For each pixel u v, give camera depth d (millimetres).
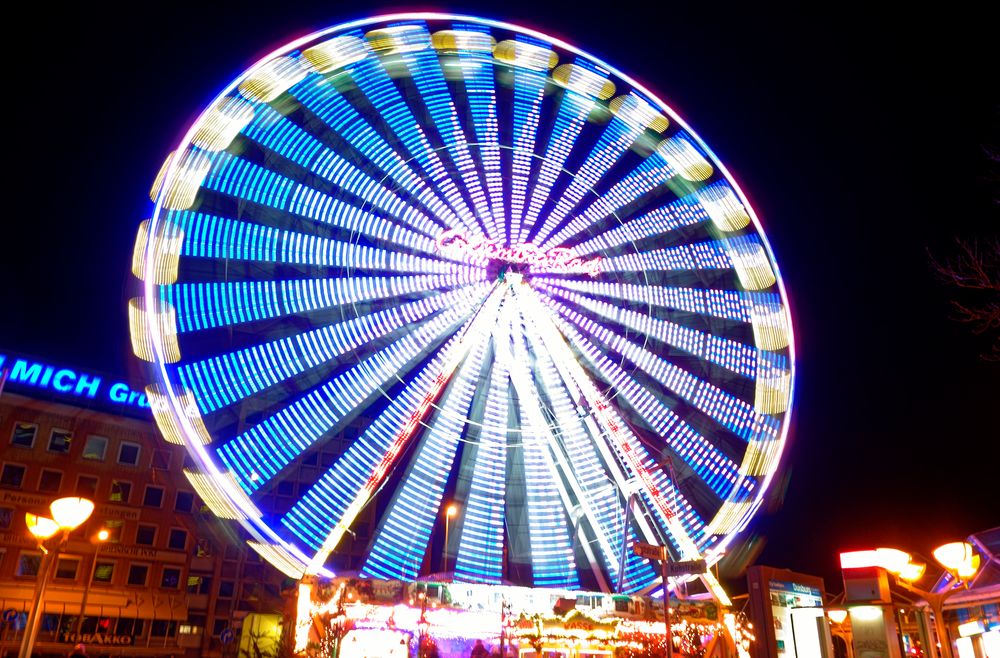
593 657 20312
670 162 28547
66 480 41469
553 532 24578
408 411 23391
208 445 19828
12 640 36375
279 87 24625
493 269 26297
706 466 24250
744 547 23000
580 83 29203
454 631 18906
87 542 40875
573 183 28234
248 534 19359
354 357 23516
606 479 24438
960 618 25812
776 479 23234
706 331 26234
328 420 22297
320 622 18078
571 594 20141
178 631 42594
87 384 43562
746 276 26391
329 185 25094
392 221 25750
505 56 29000
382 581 18781
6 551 38438
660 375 25562
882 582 21125
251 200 23281
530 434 25500
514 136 28750
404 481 23469
